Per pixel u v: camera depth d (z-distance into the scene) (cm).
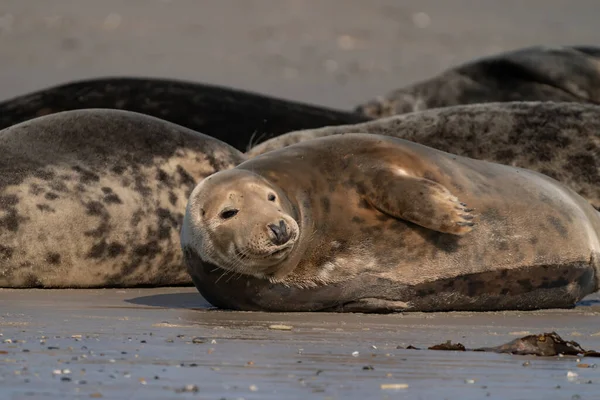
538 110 3503
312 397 1395
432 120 3566
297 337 1994
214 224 2414
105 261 3058
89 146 3145
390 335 2048
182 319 2292
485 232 2531
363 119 4394
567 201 2708
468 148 3484
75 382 1465
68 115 3222
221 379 1516
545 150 3428
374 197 2469
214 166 3269
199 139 3294
